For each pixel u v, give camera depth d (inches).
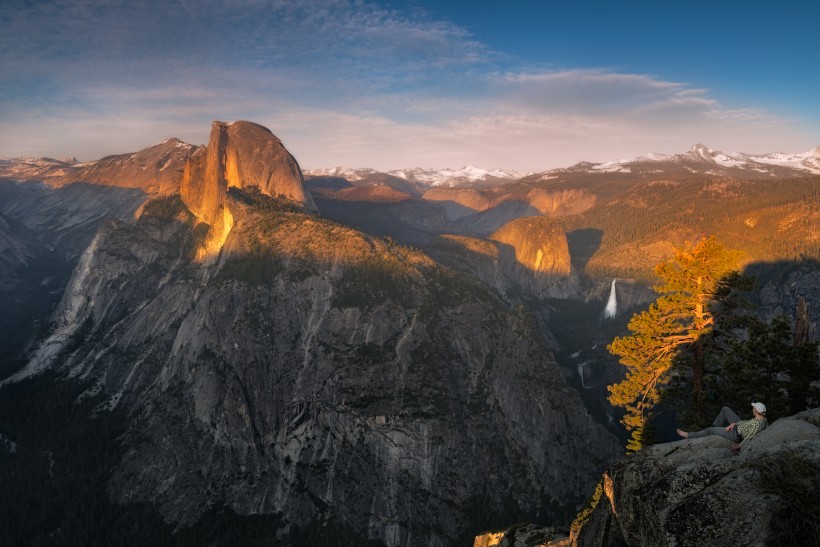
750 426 564.4
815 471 456.8
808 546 428.8
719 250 1206.3
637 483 587.8
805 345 1075.9
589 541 688.4
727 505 478.6
